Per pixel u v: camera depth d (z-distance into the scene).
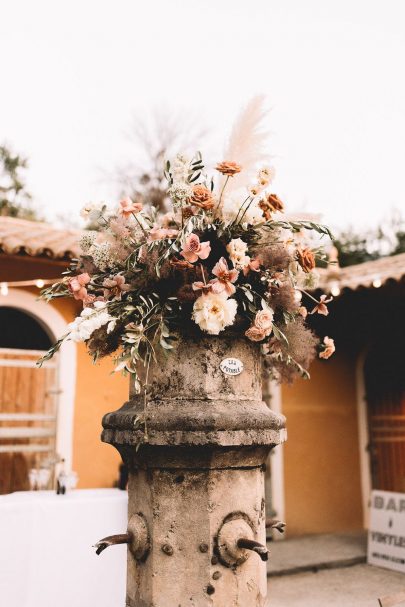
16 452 5.93
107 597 3.66
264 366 2.47
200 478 1.83
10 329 7.78
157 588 1.79
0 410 5.89
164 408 1.88
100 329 2.01
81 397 6.32
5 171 15.98
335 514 7.85
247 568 1.83
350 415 8.30
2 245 5.58
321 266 8.48
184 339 1.94
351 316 8.19
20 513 3.51
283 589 5.49
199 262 1.98
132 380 1.94
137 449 1.75
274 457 7.58
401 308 7.71
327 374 8.24
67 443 6.14
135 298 1.98
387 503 6.42
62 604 3.51
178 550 1.80
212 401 1.88
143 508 1.90
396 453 7.97
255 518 1.89
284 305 2.05
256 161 2.09
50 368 6.22
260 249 2.05
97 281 2.14
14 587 3.40
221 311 1.82
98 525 3.74
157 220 2.25
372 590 5.45
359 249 16.62
